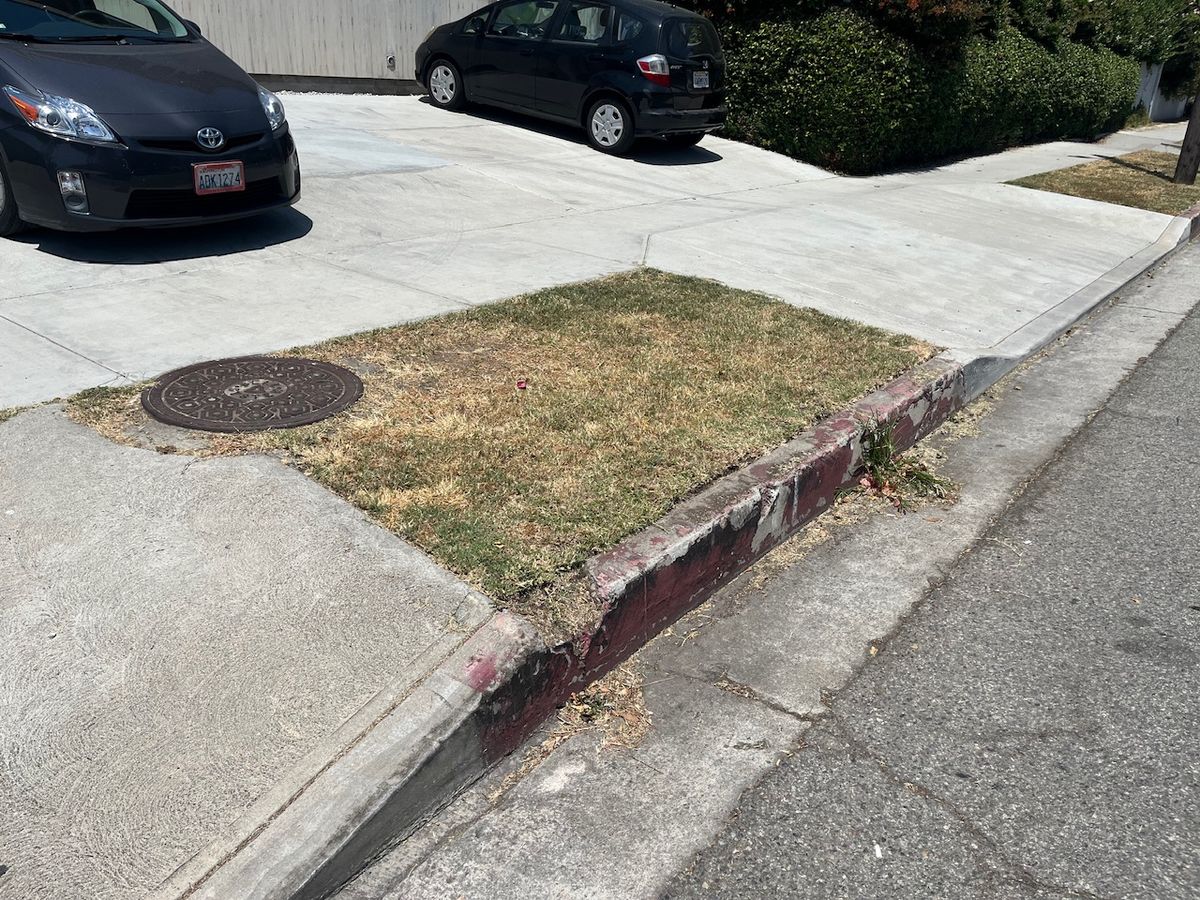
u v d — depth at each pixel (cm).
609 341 531
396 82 1311
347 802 242
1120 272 860
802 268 737
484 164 980
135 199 580
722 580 378
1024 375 633
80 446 368
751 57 1266
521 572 315
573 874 250
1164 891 251
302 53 1195
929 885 251
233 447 375
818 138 1229
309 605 296
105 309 516
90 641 278
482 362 486
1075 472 496
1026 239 934
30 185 569
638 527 348
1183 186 1273
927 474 473
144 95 595
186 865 223
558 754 291
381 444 388
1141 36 2184
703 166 1140
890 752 297
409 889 243
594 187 959
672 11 1085
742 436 427
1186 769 293
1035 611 373
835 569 398
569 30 1119
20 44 604
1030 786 285
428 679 275
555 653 298
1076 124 1873
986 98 1458
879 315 645
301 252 653
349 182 832
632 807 272
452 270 645
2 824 227
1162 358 672
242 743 253
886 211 988
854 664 338
